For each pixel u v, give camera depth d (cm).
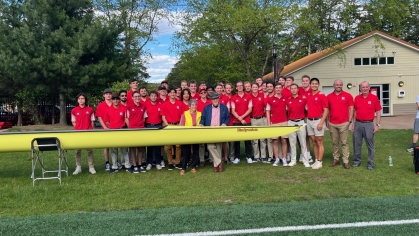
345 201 449
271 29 1540
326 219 387
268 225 374
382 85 2009
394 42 1973
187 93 709
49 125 1596
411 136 1028
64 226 381
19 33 1371
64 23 1511
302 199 466
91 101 1583
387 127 1343
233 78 1844
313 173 603
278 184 539
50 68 1392
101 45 1575
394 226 364
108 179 594
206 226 374
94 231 366
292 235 349
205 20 1608
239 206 439
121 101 657
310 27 1489
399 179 551
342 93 632
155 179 591
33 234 361
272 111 689
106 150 667
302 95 659
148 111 677
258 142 737
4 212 436
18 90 1647
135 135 622
